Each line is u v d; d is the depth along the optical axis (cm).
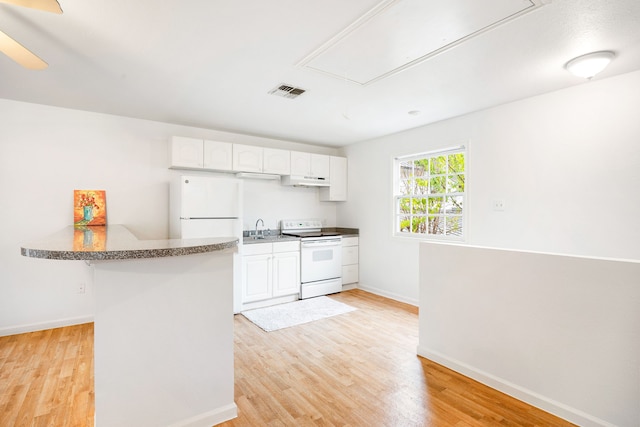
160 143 392
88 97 308
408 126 409
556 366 192
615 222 256
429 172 415
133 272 161
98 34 196
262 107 335
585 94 271
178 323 173
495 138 332
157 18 179
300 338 310
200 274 179
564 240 283
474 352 233
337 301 436
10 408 196
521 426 181
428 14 175
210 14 176
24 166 323
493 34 195
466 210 358
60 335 314
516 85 276
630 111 248
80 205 346
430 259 263
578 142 275
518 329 208
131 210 375
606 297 174
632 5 166
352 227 522
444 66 240
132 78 262
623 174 252
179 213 357
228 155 409
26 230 323
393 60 229
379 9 171
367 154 493
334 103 323
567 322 188
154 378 167
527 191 307
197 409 179
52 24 185
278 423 184
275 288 420
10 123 317
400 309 400
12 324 317
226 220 377
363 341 302
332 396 211
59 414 190
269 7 170
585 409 180
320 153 535
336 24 186
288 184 482
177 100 315
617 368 170
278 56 225
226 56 225
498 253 219
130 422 161
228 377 189
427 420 187
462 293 240
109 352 156
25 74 254
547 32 193
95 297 153
